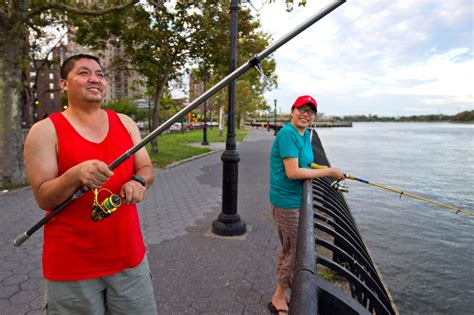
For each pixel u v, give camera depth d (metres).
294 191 2.84
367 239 6.71
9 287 3.41
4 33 7.71
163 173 10.98
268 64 16.80
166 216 6.01
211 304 3.16
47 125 1.65
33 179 1.61
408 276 5.11
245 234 5.02
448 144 35.09
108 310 1.88
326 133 64.81
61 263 1.68
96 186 1.48
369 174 15.38
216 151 18.48
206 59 13.41
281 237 2.95
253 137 32.81
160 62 12.25
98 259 1.73
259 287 3.48
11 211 6.02
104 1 9.98
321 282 1.17
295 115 2.85
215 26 11.87
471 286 4.82
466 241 6.62
